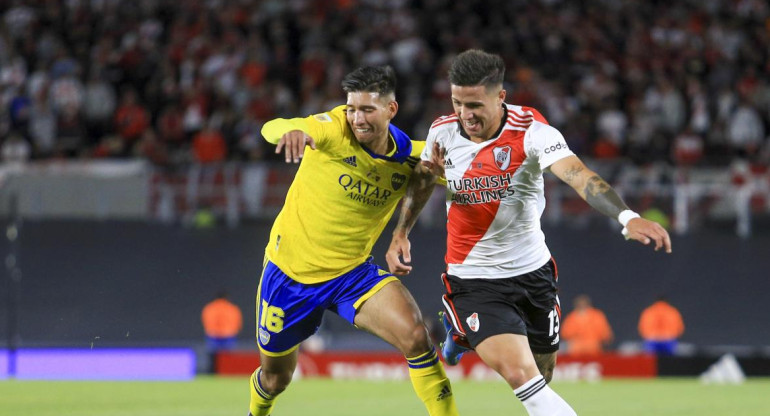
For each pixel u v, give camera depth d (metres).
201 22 83.50
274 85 76.94
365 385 55.03
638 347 64.19
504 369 21.58
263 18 83.88
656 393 49.44
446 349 24.80
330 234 23.58
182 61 81.00
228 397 46.50
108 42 81.94
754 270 67.06
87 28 83.56
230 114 73.50
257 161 70.94
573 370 59.97
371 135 22.84
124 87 79.88
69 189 68.06
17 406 41.69
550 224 69.38
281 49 80.81
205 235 68.06
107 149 72.94
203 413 38.62
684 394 48.69
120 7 85.69
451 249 23.41
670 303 66.12
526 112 21.80
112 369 60.81
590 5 89.25
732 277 67.00
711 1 90.00
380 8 87.06
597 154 73.12
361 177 23.36
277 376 25.30
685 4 90.00
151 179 68.31
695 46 86.12
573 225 69.44
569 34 85.69
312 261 23.72
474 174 22.12
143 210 68.44
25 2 86.00
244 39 83.06
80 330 64.38
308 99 76.62
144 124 75.62
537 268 22.98
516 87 77.81
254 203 68.25
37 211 67.69
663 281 67.12
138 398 45.88
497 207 22.27
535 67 82.50
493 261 22.78
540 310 23.31
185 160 72.50
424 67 79.88
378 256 66.81
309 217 23.61
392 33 83.62
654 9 89.19
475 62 21.00
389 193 23.80
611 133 76.19
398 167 23.61
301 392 49.97
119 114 76.12
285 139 21.03
